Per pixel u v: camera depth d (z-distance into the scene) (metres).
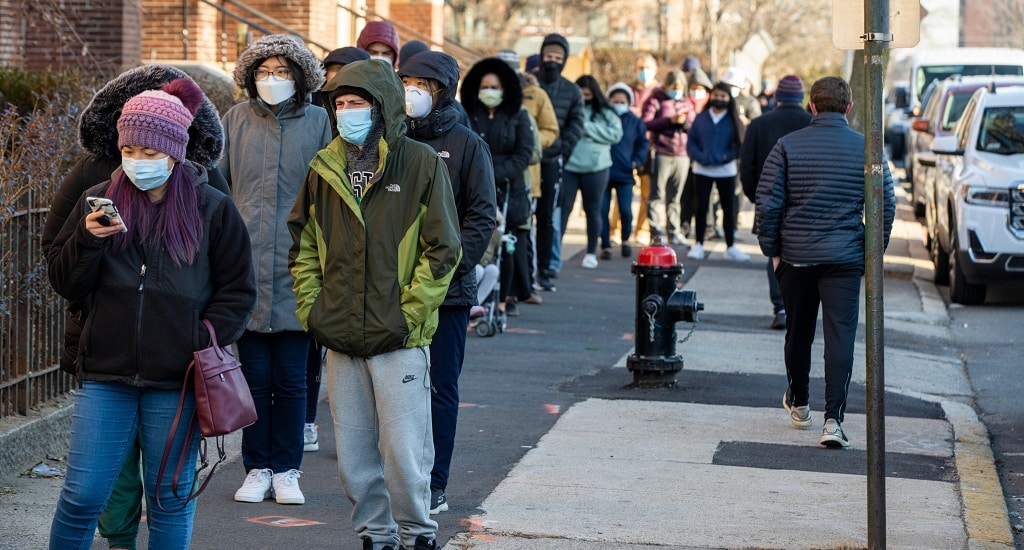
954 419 12.09
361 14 31.84
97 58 20.48
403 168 7.09
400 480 7.08
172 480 6.42
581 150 21.14
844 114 10.99
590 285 20.55
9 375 9.62
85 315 6.34
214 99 17.83
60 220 6.64
